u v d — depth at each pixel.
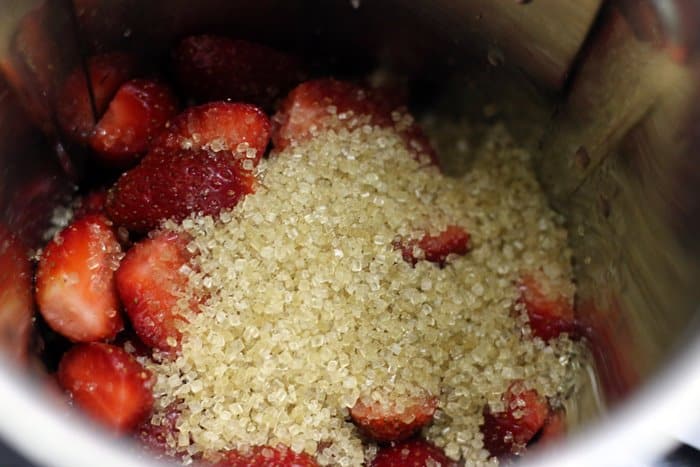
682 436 0.21
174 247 0.24
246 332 0.23
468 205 0.26
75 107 0.25
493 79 0.27
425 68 0.27
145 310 0.23
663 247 0.22
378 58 0.28
